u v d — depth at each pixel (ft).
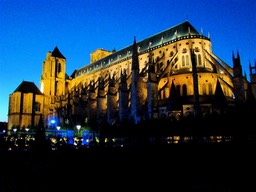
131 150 122.21
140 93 240.53
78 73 478.18
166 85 240.12
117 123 203.92
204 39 266.57
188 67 257.75
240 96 207.72
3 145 161.07
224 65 252.62
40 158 139.13
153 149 118.11
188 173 103.35
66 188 116.47
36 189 114.21
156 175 110.22
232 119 122.52
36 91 412.98
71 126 318.45
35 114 402.72
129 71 327.47
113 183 116.67
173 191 101.65
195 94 193.98
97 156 129.08
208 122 127.85
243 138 113.50
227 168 96.43
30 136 281.54
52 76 448.24
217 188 92.53
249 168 92.32
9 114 391.65
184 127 133.49
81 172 126.82
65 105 388.57
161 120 148.56
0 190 111.86
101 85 306.55
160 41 305.53
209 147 104.42
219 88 183.21
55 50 474.08
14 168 137.49
